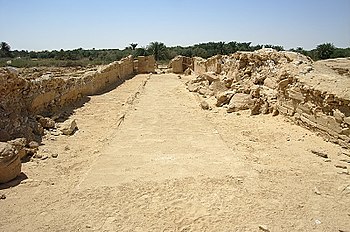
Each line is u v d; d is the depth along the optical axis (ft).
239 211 18.71
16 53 259.19
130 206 19.43
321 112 33.63
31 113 38.42
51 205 19.71
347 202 19.90
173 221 17.74
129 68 119.34
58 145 32.55
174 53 213.87
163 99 61.11
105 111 50.57
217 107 52.85
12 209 19.19
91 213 18.71
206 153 29.32
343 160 27.17
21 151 27.35
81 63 169.99
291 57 46.19
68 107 51.11
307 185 22.25
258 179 23.20
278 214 18.38
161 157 28.22
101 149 30.66
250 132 36.96
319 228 17.02
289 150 30.22
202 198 20.29
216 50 198.59
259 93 48.85
